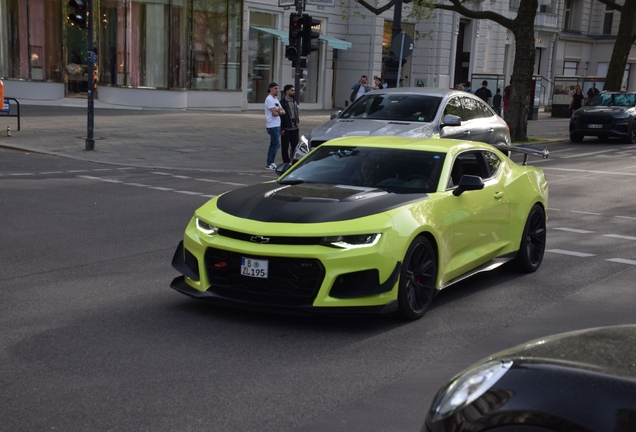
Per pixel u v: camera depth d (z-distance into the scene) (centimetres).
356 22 3584
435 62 3931
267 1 3186
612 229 1040
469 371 281
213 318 589
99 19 2875
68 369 472
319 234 542
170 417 402
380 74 3631
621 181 1556
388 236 556
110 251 814
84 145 1805
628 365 256
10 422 391
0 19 2845
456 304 655
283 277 548
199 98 2966
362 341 544
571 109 3628
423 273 602
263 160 1738
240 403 424
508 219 736
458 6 2400
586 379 248
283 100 1647
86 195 1174
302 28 1752
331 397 438
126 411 409
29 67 2869
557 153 2166
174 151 1803
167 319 583
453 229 638
